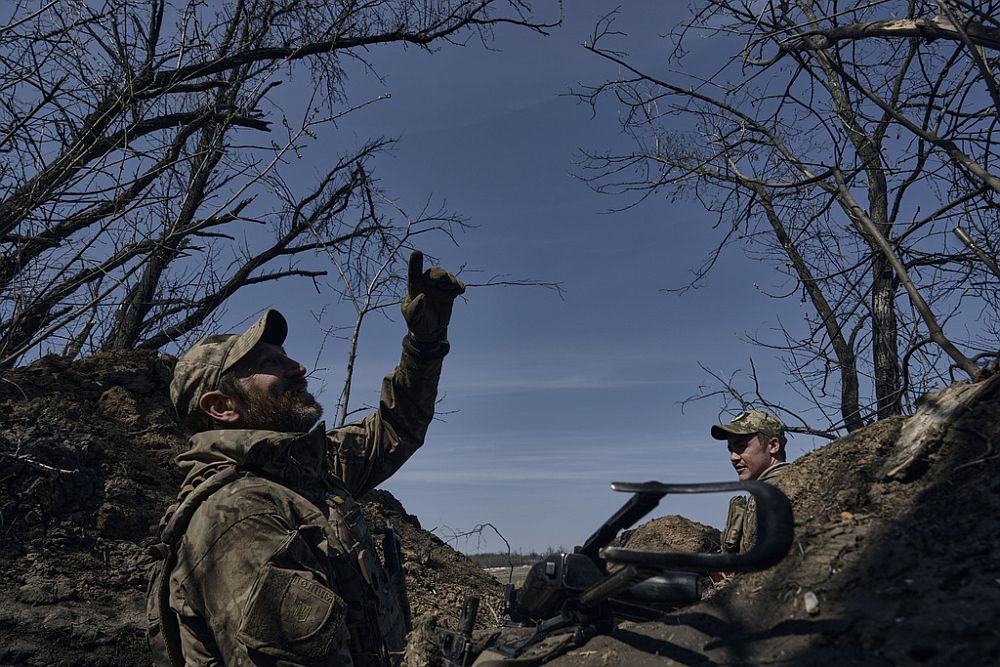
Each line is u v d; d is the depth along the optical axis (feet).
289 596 6.38
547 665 5.24
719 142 20.44
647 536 15.55
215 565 6.62
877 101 14.62
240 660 6.33
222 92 27.43
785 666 4.33
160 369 20.06
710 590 7.02
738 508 12.44
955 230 13.48
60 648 13.08
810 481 6.88
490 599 17.15
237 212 29.07
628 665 4.88
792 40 15.76
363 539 7.81
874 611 4.55
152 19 24.36
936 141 14.08
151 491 16.85
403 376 9.35
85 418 17.61
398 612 7.97
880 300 20.63
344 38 29.17
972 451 6.02
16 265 20.03
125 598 14.17
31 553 14.37
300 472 7.66
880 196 20.62
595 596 5.01
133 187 21.90
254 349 8.14
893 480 6.21
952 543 4.93
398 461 9.53
